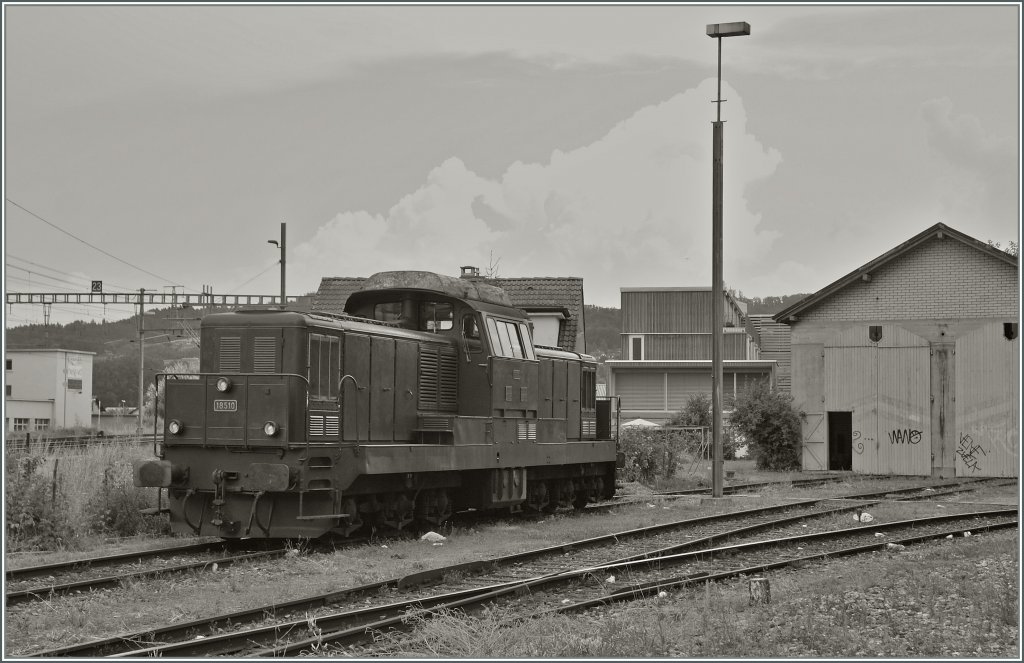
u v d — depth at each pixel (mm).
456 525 20094
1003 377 36844
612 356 110688
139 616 11125
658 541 17875
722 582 13641
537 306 40906
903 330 38344
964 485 32500
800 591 12875
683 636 10367
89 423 75375
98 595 12172
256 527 16297
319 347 16875
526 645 9828
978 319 37438
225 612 11336
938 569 14453
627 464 33281
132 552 15539
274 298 49781
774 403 40031
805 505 24516
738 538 18531
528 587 12492
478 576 13828
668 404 64375
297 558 15102
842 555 16188
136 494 19234
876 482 33781
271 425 16156
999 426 36812
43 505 16938
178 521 16781
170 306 52031
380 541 17234
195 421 16734
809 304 39688
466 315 20766
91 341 129500
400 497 18469
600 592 12766
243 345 16719
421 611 10773
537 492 22766
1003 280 37188
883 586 13094
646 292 73000
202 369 16969
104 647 9609
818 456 39531
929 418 37750
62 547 16547
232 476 16438
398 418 18797
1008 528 19625
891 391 38438
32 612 11281
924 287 38219
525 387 21828
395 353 18766
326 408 16922
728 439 49062
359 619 10812
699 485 32594
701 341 71812
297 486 16094
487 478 20438
